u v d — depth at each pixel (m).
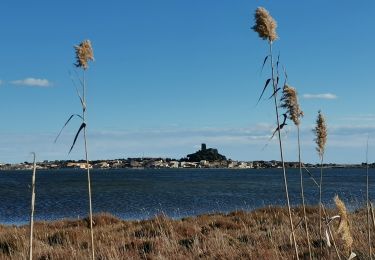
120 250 11.89
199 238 13.55
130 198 55.88
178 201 50.06
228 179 116.81
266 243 11.13
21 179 132.62
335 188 62.09
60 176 157.38
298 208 18.95
